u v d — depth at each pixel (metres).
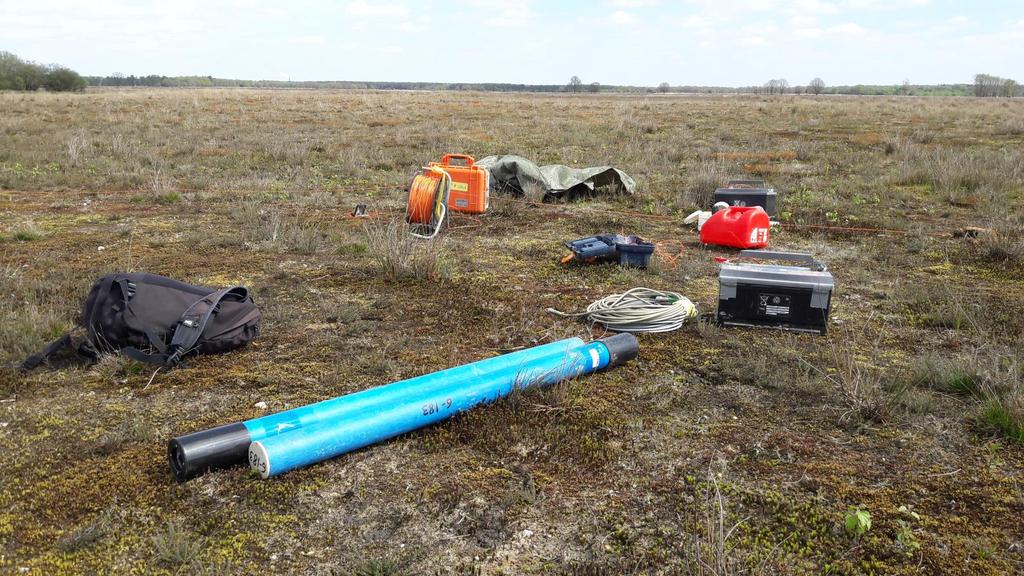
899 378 4.32
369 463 3.44
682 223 9.48
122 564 2.71
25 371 4.38
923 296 6.05
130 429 3.71
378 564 2.68
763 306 5.31
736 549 2.85
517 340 5.10
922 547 2.86
